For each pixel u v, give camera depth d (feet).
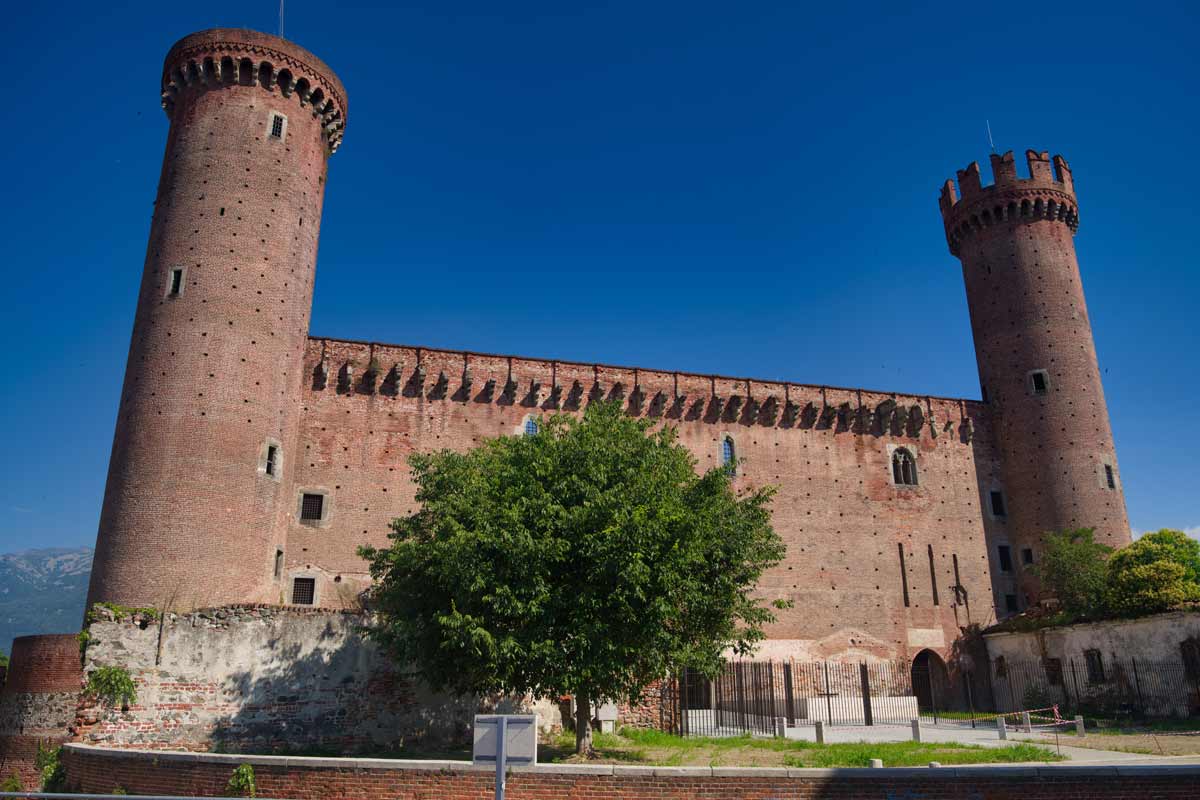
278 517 116.47
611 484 83.71
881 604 153.07
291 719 93.56
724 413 155.74
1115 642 124.57
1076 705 130.41
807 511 154.51
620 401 96.48
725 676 132.67
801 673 143.95
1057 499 159.84
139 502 104.78
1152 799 53.47
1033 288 171.63
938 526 161.58
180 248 116.57
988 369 174.50
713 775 55.88
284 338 120.47
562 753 83.30
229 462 109.60
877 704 135.85
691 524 80.12
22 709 87.66
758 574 92.02
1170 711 114.21
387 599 87.20
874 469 161.48
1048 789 53.93
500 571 75.82
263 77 126.72
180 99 126.52
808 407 160.76
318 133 133.28
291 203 124.98
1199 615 111.86
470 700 101.40
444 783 57.88
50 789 72.84
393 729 96.94
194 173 119.96
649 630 76.69
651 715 113.91
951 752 78.33
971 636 156.35
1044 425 164.35
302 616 97.14
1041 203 174.70
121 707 88.02
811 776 55.21
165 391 109.50
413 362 140.77
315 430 132.05
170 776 63.52
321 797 59.00
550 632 75.87
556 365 148.36
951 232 186.09
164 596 101.35
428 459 93.09
